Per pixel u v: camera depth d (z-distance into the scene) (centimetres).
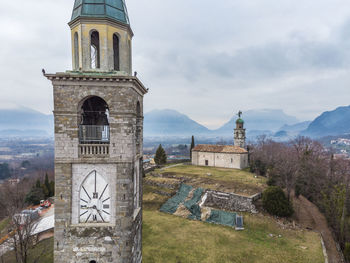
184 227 4225
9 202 4831
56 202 1769
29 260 3131
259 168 7181
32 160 18662
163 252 3331
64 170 1766
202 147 8994
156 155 9175
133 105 1830
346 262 3225
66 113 1744
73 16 1817
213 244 3597
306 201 5894
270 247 3528
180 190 5772
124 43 1872
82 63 1753
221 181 6031
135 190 2056
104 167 1803
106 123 2341
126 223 1797
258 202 4972
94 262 1791
